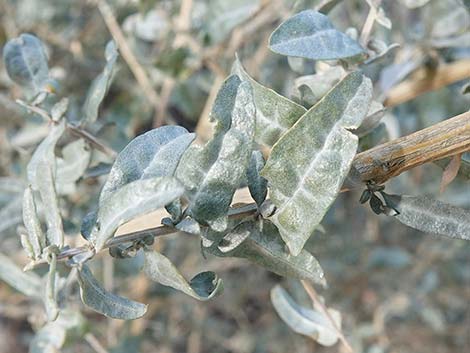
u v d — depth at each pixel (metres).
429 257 0.40
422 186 0.40
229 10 0.28
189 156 0.13
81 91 0.36
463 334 0.44
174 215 0.13
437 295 0.42
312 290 0.20
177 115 0.38
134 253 0.14
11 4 0.36
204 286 0.14
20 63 0.21
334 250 0.39
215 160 0.13
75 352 0.33
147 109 0.35
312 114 0.13
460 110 0.36
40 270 0.23
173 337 0.41
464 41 0.23
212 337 0.44
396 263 0.38
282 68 0.35
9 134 0.35
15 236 0.30
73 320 0.23
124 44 0.31
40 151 0.19
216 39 0.28
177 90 0.34
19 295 0.34
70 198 0.26
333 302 0.40
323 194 0.13
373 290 0.41
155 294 0.37
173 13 0.31
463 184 0.38
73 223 0.22
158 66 0.29
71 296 0.22
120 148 0.27
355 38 0.19
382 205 0.14
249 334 0.44
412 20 0.29
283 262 0.15
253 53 0.34
